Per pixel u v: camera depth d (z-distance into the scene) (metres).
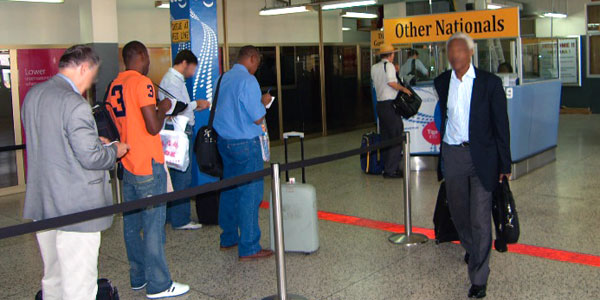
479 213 3.65
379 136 7.95
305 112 12.01
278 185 3.53
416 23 7.86
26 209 3.05
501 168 3.58
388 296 3.79
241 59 4.54
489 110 3.58
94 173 3.01
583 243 4.73
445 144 3.80
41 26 8.09
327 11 12.70
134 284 4.08
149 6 9.48
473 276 3.69
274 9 10.35
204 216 5.71
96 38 8.11
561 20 15.00
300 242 4.68
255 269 4.42
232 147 4.45
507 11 7.21
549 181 7.11
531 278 4.00
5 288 4.20
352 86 13.15
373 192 6.91
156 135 3.81
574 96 15.05
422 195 6.64
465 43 3.56
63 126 2.89
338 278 4.15
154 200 2.90
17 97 7.70
